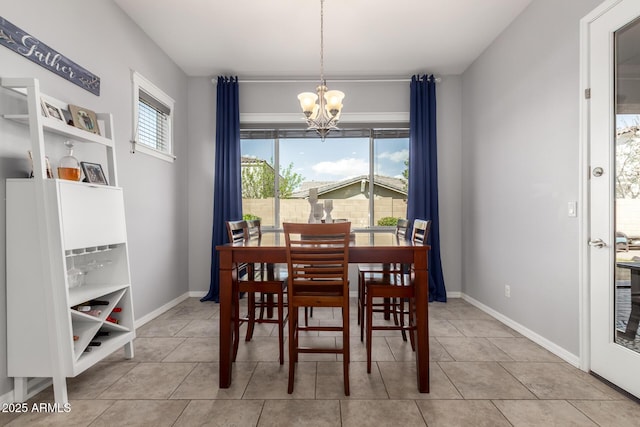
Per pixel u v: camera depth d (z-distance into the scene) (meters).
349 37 3.20
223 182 3.93
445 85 4.05
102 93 2.52
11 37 1.75
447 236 4.05
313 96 2.54
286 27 3.02
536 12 2.60
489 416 1.63
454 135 4.04
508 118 3.00
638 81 1.78
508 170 2.99
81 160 2.26
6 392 1.70
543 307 2.51
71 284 1.99
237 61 3.68
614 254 1.92
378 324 2.97
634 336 1.81
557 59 2.35
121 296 2.18
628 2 1.80
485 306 3.43
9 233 1.69
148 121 3.27
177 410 1.69
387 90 4.07
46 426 1.56
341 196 4.23
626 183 1.85
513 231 2.92
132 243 2.89
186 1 2.66
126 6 2.72
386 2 2.67
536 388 1.89
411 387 1.91
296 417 1.62
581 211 2.12
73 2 2.21
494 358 2.30
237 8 2.75
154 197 3.27
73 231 1.77
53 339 1.68
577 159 2.17
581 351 2.12
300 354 2.38
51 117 1.82
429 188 3.91
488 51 3.37
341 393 1.84
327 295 1.87
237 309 2.22
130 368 2.15
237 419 1.61
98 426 1.56
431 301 3.83
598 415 1.63
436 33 3.13
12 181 1.69
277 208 4.22
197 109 4.07
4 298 1.70
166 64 3.53
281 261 1.96
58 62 2.06
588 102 2.08
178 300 3.77
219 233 3.91
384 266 2.93
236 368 2.15
